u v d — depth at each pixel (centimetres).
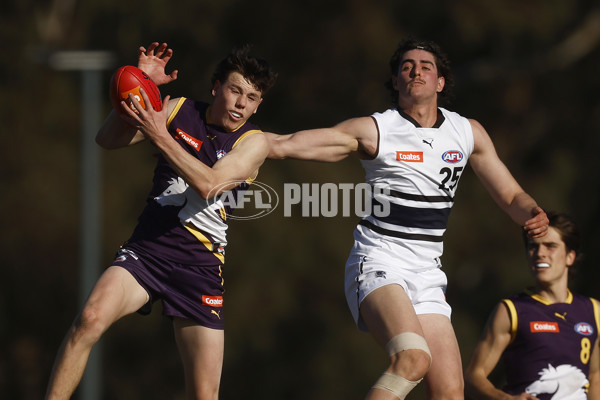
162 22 7869
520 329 2412
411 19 8319
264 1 8038
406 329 1970
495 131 8669
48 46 8269
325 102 8169
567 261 2475
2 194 7962
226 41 8075
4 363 8175
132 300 2011
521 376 2416
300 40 8138
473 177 8319
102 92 7881
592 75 8769
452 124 2203
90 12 8150
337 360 7712
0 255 8012
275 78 2075
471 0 8281
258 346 7644
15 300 8100
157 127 1897
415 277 2152
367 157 2175
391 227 2164
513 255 8194
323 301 7781
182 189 2055
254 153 2039
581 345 2420
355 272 2152
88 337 1908
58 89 8106
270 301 7612
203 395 2139
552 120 8738
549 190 8244
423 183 2155
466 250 8225
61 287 8081
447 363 2075
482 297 8294
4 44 8069
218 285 2136
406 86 2169
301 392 7788
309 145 2130
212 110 2077
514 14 8350
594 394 2453
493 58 8556
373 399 1905
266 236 7531
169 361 7894
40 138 8038
